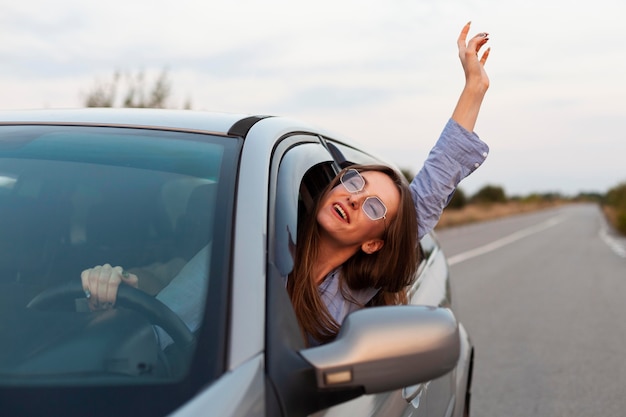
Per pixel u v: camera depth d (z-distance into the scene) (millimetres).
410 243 2203
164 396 1373
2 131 2096
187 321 1515
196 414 1282
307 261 2107
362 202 2080
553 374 6062
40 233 1760
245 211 1680
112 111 2227
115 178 1850
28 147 1987
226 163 1841
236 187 1749
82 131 2051
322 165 2520
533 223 51062
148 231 1717
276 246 1689
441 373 1515
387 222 2152
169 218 1727
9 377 1431
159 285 1615
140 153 1924
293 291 2090
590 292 11516
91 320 1588
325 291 2217
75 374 1442
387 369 1437
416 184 2480
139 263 1664
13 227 1776
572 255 19938
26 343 1539
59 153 1950
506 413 4969
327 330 2064
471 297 10578
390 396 2037
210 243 1627
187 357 1436
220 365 1403
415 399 2328
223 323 1466
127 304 1600
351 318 1506
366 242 2168
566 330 8055
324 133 2744
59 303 1629
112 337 1549
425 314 1528
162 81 16406
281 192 1845
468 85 2521
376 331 1459
